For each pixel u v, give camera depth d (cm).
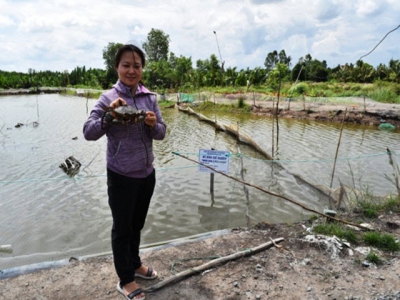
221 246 408
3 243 628
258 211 761
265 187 911
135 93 281
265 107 2583
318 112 2233
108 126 254
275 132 1730
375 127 1861
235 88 4069
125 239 285
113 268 351
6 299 300
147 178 285
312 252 395
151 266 358
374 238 417
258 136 1644
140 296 292
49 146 1472
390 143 1436
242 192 873
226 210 768
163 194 865
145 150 276
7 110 2977
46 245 623
